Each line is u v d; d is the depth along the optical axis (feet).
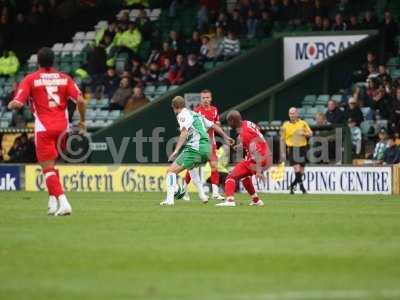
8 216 136.05
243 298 73.00
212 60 270.26
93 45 291.99
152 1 306.35
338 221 128.36
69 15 314.35
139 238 108.68
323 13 269.23
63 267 89.20
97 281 82.28
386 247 100.53
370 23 261.65
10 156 246.06
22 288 79.30
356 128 228.63
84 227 120.16
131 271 87.10
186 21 290.76
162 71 270.67
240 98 258.57
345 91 246.47
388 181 213.25
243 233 113.60
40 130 132.26
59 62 299.79
